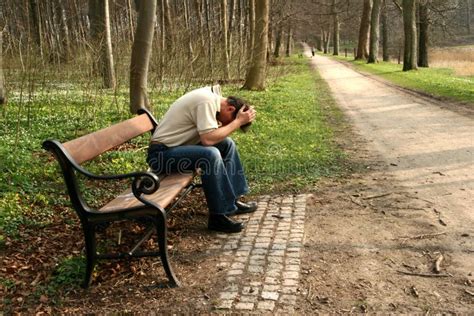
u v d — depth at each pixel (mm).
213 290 3359
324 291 3295
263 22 16609
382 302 3143
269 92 16469
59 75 12469
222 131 4398
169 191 3879
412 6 27578
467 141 8023
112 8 19656
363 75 26797
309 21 47062
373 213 4766
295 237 4234
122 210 3404
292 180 5992
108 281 3547
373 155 7336
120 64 13023
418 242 4031
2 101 9844
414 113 11852
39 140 7441
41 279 3551
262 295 3262
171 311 3117
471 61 39156
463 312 2998
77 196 3414
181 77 13500
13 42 10250
